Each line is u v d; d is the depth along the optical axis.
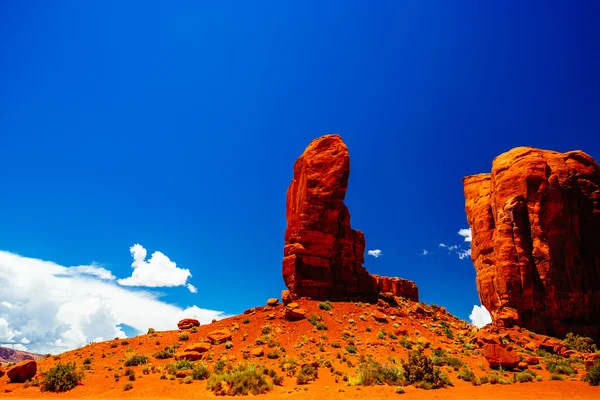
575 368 28.12
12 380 25.30
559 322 38.88
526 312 39.62
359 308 39.59
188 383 23.34
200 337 34.56
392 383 22.56
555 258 41.06
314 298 40.53
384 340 32.44
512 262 41.16
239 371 23.81
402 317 39.53
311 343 31.52
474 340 33.81
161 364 28.17
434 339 34.12
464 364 27.38
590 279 42.28
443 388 21.59
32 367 26.05
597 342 38.09
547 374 26.33
